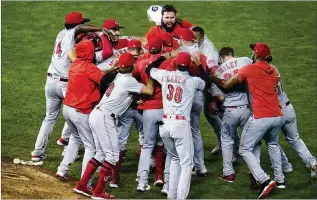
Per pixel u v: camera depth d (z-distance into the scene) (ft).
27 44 220.64
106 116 134.62
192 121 143.74
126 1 253.65
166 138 133.49
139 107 137.90
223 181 144.77
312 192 140.36
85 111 136.87
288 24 236.22
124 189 140.36
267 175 139.95
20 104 181.27
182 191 132.57
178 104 132.57
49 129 150.00
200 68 137.59
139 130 145.89
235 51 216.95
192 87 133.69
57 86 147.54
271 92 138.21
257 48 139.23
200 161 145.79
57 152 156.56
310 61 210.59
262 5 250.78
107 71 139.95
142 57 141.69
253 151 142.82
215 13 244.42
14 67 204.74
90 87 136.98
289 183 144.25
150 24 234.99
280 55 214.48
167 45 141.90
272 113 137.69
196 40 147.74
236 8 248.32
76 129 140.15
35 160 150.20
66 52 146.82
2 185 134.00
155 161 145.69
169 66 137.08
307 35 228.63
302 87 193.88
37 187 136.05
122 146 142.10
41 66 206.08
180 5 250.57
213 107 145.38
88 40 139.33
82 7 247.50
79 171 147.95
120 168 149.48
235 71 141.69
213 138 165.78
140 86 134.82
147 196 137.28
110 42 146.92
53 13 242.37
